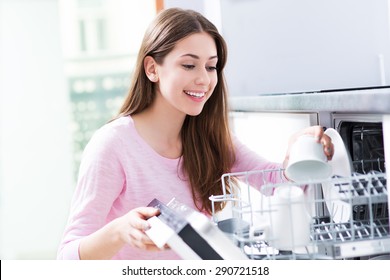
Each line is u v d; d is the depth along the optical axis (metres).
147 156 1.31
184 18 1.24
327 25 1.98
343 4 1.97
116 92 3.73
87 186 1.24
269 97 1.48
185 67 1.22
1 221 3.47
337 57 1.99
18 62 3.43
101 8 3.70
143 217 0.94
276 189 0.98
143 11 3.63
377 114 1.02
